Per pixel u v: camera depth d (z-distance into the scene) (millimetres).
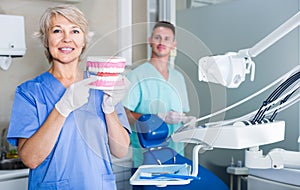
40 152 1307
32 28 2598
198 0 2629
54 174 1356
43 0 2609
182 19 2711
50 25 1282
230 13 2434
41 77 1443
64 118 1288
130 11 2732
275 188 1567
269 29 2230
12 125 1357
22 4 2557
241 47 2377
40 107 1380
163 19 2803
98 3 2744
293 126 2109
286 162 1092
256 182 1649
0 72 2498
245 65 1060
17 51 2279
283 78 1027
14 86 2549
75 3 2686
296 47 2104
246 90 2350
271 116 1080
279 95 1040
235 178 2389
